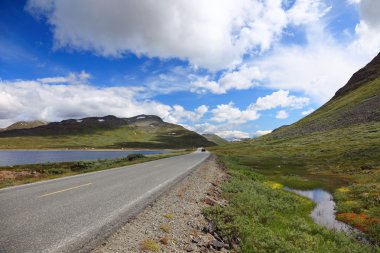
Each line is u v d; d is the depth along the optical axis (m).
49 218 8.91
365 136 77.69
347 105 139.75
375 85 147.75
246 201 16.70
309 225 14.80
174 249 7.89
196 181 20.75
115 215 9.65
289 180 35.31
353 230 15.97
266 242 10.23
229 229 10.49
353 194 25.55
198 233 9.61
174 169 28.59
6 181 20.53
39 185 16.11
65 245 6.76
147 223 9.41
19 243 6.72
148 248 7.39
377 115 102.00
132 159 48.03
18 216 9.02
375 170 38.03
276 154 77.75
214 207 12.83
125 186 16.12
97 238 7.39
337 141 81.12
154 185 16.89
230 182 23.91
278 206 18.03
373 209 19.75
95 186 15.88
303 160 60.19
